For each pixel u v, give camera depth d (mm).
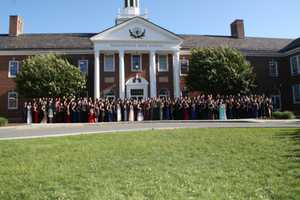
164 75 41875
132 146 13156
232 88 36969
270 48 45812
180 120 30594
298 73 43438
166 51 41281
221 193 7117
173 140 14641
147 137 15898
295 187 7391
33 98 35344
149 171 9148
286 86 45344
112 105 31797
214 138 14875
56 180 8414
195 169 9281
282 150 11492
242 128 19219
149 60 41531
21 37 43750
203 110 31656
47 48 41094
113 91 40844
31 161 10695
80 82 36438
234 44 46031
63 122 31062
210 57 37625
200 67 37438
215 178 8336
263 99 32000
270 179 8094
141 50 40406
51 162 10492
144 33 40469
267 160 10070
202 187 7570
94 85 40031
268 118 30531
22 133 20406
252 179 8156
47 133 20031
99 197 6980
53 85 34625
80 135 17453
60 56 39594
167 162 10211
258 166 9406
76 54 41406
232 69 36969
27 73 35094
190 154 11367
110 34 40031
